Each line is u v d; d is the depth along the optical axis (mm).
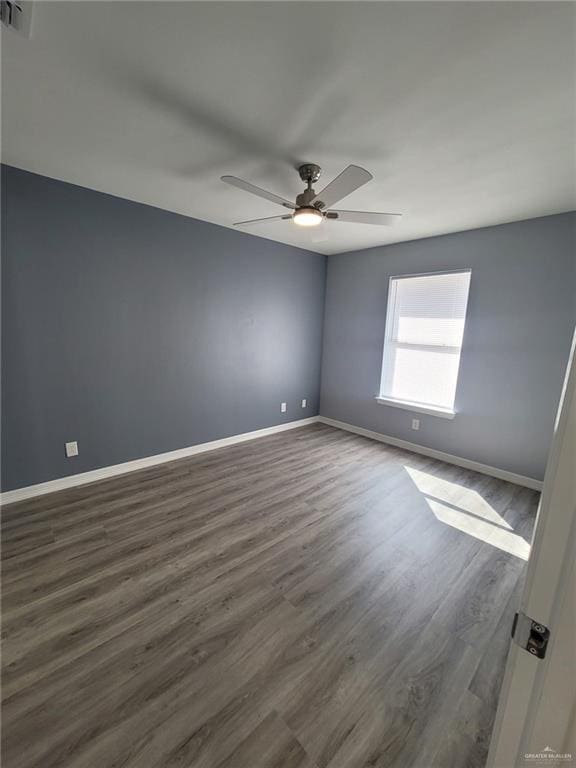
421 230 3354
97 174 2332
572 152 1862
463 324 3475
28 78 1403
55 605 1645
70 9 1080
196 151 1980
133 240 2896
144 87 1454
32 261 2426
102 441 2969
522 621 528
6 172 2242
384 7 1045
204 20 1113
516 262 3039
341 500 2777
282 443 4125
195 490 2855
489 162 1995
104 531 2246
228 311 3723
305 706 1243
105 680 1301
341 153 1936
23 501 2578
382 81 1366
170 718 1186
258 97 1496
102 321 2828
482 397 3357
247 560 2016
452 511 2660
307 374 4816
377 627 1595
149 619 1585
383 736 1162
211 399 3752
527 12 1044
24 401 2525
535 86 1370
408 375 4004
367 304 4316
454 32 1124
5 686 1267
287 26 1124
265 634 1532
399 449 4016
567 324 2832
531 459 3096
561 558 481
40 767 1040
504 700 575
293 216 2121
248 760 1081
